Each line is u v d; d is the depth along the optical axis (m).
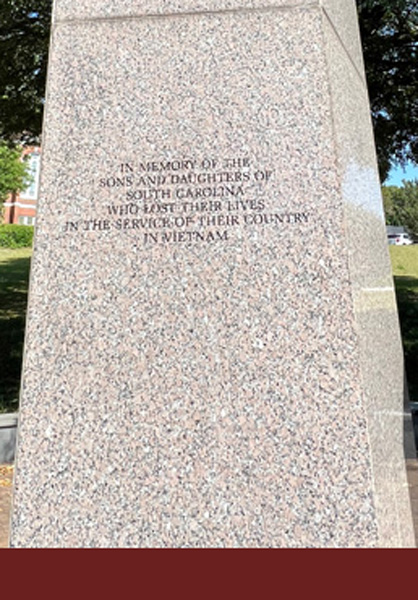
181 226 2.28
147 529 1.94
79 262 2.29
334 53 2.63
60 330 2.21
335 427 1.97
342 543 1.85
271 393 2.03
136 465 2.01
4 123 13.28
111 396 2.10
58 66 2.62
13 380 8.44
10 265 20.78
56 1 2.76
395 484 2.22
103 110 2.50
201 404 2.05
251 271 2.19
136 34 2.62
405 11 9.86
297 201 2.25
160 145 2.41
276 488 1.93
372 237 2.68
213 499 1.95
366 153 2.93
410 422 2.89
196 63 2.53
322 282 2.13
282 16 2.55
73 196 2.38
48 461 2.05
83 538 1.96
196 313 2.16
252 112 2.40
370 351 2.18
